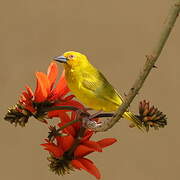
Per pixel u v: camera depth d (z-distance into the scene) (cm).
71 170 538
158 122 539
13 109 539
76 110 538
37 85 540
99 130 535
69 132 538
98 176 536
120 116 532
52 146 537
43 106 540
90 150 538
